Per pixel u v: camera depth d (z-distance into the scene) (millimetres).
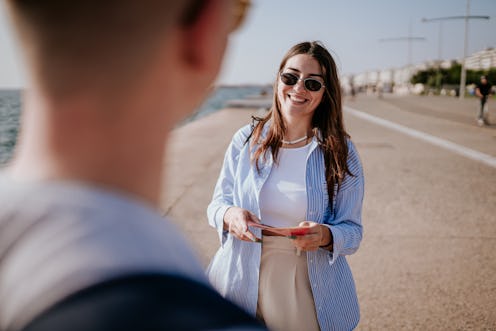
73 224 350
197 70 444
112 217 363
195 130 13633
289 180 1931
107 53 377
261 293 1848
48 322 309
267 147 1962
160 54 408
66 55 372
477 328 2854
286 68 1947
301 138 1970
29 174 384
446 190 6160
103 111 384
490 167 7785
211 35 438
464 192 6043
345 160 1905
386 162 8305
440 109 24500
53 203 359
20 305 327
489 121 16578
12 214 362
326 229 1753
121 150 394
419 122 16406
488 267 3688
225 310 357
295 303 1812
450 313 3020
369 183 6629
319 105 1981
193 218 4848
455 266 3713
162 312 321
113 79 382
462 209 5266
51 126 382
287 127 1982
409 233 4477
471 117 18656
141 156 408
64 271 328
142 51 391
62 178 377
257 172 1966
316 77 1904
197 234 4375
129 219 371
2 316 334
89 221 353
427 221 4840
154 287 335
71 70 375
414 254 3959
